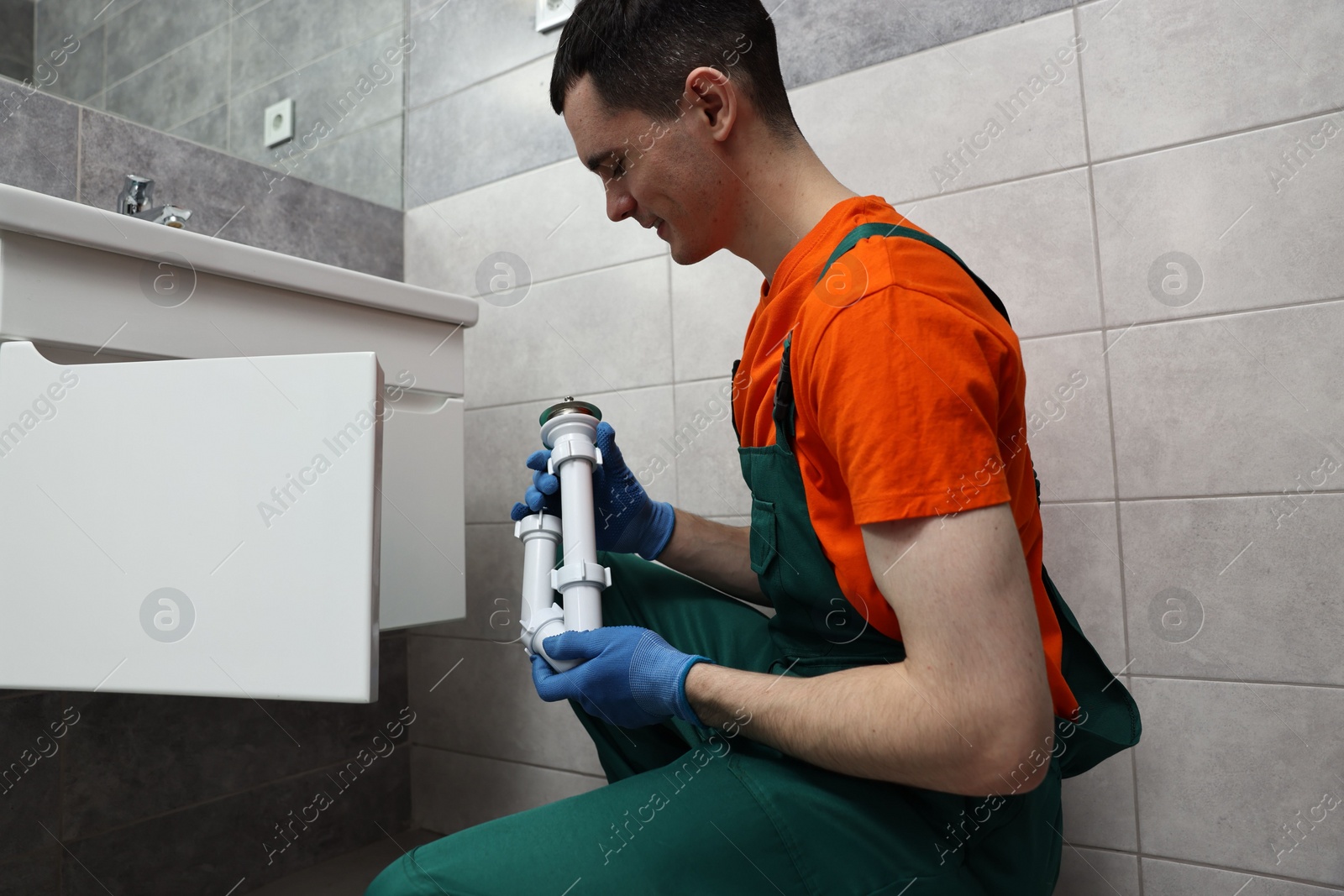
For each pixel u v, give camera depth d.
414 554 1.06
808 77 1.23
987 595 0.49
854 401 0.53
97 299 0.79
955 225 1.10
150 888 1.17
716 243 0.76
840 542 0.61
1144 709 0.97
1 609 0.73
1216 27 0.96
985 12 1.10
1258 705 0.91
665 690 0.63
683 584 0.90
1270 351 0.92
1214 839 0.93
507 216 1.52
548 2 1.48
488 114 1.56
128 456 0.72
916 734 0.50
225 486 0.70
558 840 0.57
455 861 0.56
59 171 1.19
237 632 0.69
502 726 1.45
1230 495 0.94
